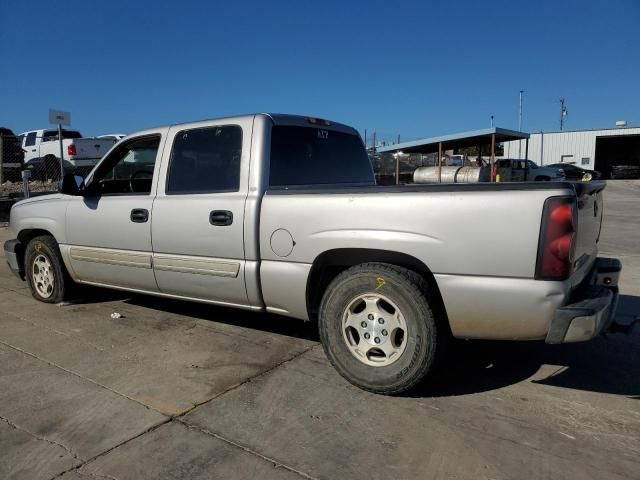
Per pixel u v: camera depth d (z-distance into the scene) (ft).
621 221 50.29
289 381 12.32
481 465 9.07
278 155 13.88
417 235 10.96
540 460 9.21
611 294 10.98
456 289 10.68
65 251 17.47
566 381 12.48
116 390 11.84
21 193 47.80
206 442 9.75
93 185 16.69
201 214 13.79
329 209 11.94
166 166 14.98
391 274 11.14
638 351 14.43
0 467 8.96
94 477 8.72
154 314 17.51
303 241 12.28
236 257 13.33
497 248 10.30
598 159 147.74
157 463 9.11
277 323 16.56
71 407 11.05
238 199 13.25
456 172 64.85
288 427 10.28
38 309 18.16
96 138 63.36
